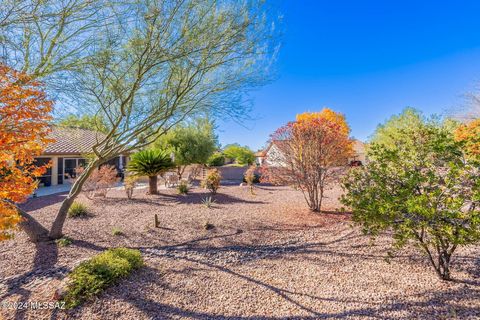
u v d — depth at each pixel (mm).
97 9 3990
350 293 3146
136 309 2850
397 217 2961
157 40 4504
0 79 2484
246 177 13672
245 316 2756
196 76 5570
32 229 4996
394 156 3291
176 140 16734
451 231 2518
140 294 3162
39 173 3273
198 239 5492
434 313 2566
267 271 3930
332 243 5113
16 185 2781
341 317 2646
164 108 5668
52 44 4086
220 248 4992
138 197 10195
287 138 7949
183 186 11344
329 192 12148
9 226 2596
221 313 2816
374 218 3033
